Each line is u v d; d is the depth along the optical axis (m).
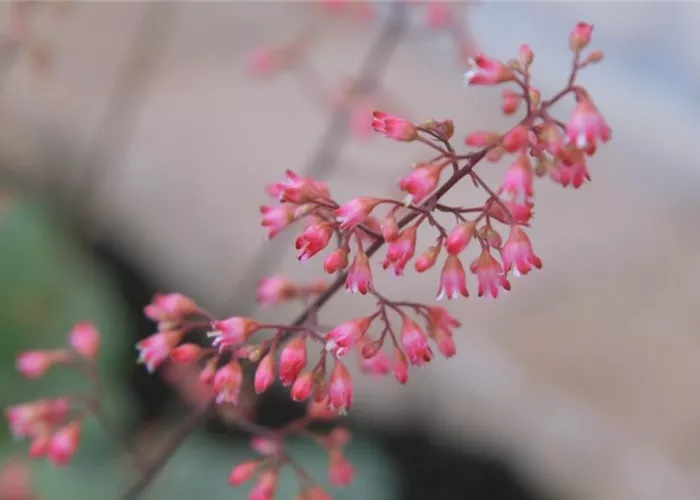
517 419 0.64
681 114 0.88
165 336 0.42
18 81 0.73
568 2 0.95
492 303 0.67
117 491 0.56
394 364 0.40
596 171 0.78
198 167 0.72
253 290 0.62
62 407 0.45
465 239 0.39
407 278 0.66
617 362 0.65
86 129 0.73
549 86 0.88
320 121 0.76
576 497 0.62
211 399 0.44
